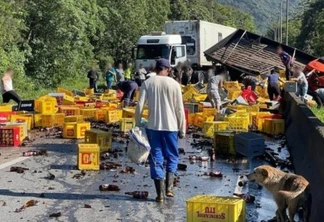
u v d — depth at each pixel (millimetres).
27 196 10852
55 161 14266
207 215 8383
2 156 14938
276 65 41688
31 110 23641
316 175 9961
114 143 17156
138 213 9766
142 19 64375
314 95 27219
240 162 14500
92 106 24281
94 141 15383
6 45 39188
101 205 10281
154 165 10461
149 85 10445
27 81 40375
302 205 8320
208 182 12125
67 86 44781
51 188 11484
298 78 24109
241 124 18688
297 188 8367
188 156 15266
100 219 9406
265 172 8797
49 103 22016
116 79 40250
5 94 23969
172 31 47719
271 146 16984
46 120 20625
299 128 15242
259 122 19750
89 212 9812
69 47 45219
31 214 9680
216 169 13562
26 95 35375
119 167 13570
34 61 43625
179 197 10836
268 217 9531
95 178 12438
